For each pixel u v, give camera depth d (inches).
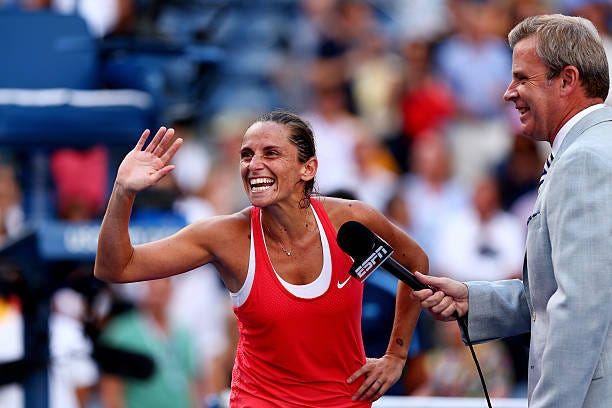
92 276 745.6
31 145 705.0
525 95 449.1
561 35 441.7
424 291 474.9
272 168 463.5
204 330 941.2
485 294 481.4
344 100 1229.1
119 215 449.1
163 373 797.9
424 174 1173.1
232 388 494.0
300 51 1269.7
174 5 1059.3
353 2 1277.1
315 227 473.7
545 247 433.7
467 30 1270.9
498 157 1212.5
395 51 1266.0
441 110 1221.1
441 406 597.6
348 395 487.5
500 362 866.1
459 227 1120.8
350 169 1181.1
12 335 757.3
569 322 407.5
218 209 1122.0
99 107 716.0
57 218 885.2
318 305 468.8
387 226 495.2
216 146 1155.9
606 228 410.0
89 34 759.7
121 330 780.6
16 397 722.8
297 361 473.4
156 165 448.1
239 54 1257.4
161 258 466.0
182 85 856.9
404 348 506.3
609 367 418.0
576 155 418.9
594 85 442.6
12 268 655.8
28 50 741.3
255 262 469.4
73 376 778.8
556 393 410.9
